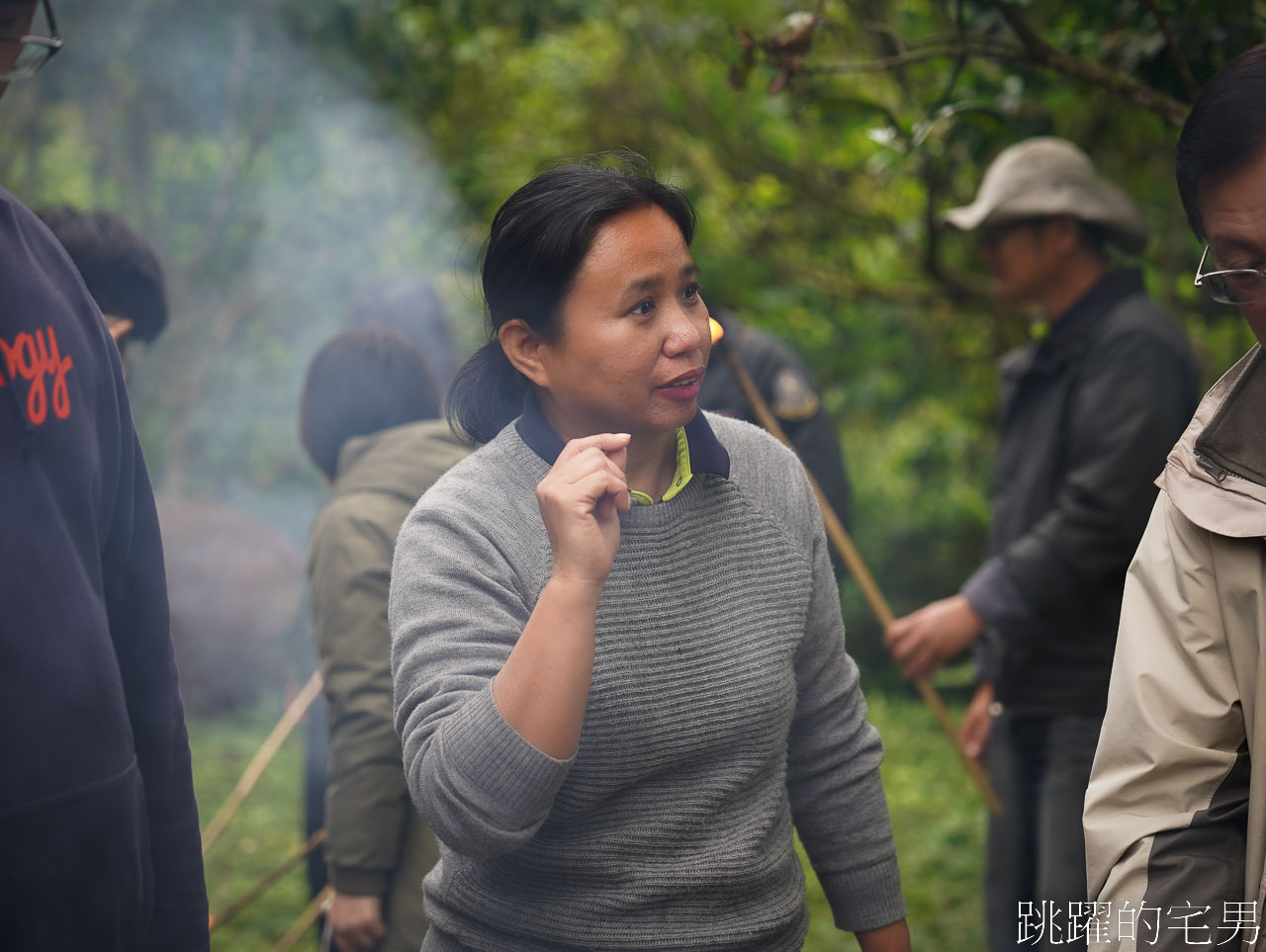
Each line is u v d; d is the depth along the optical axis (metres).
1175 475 1.57
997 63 3.75
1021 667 3.06
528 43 6.63
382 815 2.47
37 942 1.32
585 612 1.45
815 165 6.16
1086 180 3.20
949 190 5.37
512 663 1.46
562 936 1.63
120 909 1.41
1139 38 3.12
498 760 1.43
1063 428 3.12
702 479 1.70
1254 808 1.47
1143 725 1.55
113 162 7.32
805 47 2.88
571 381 1.60
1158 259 5.21
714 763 1.66
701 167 6.38
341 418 2.79
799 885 1.78
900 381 6.73
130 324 2.41
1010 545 3.22
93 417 1.47
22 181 7.47
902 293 6.24
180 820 1.65
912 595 7.76
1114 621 2.99
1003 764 3.14
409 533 1.67
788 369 3.82
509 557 1.63
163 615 1.64
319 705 3.43
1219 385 1.58
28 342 1.36
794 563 1.74
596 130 6.41
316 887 3.49
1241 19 2.96
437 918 1.74
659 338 1.57
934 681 7.22
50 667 1.32
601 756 1.59
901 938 1.90
